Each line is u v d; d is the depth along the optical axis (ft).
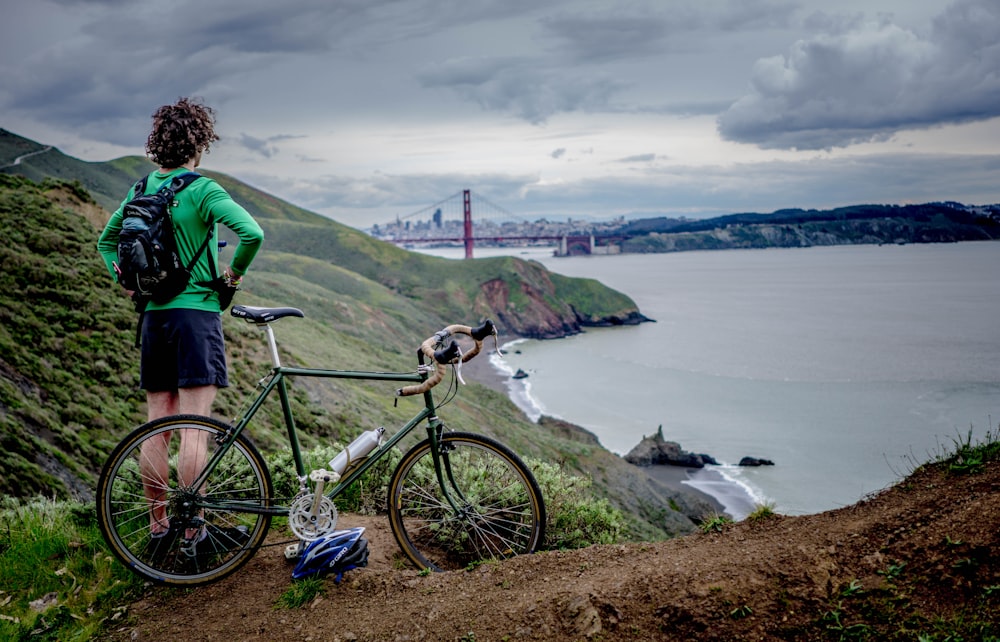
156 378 11.61
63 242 87.04
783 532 10.50
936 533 8.92
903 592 8.33
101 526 11.19
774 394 276.82
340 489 11.49
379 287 545.85
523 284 593.42
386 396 145.38
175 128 11.29
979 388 266.98
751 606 8.59
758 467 182.19
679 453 186.60
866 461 183.52
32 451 41.55
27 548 12.95
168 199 10.84
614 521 15.89
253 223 10.92
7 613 11.28
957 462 11.05
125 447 11.15
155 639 10.18
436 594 10.22
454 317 562.66
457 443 11.60
